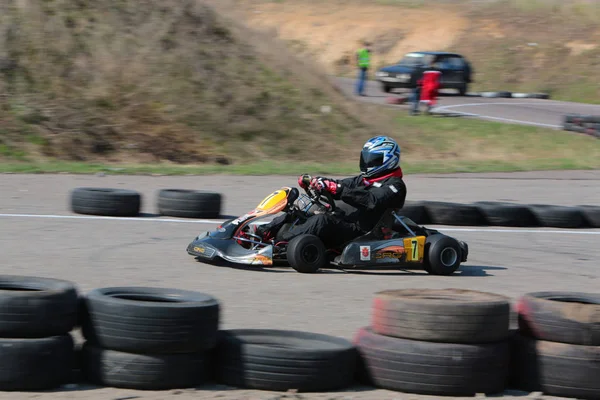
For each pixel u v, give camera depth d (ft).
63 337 26.63
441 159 126.93
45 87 116.37
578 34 242.99
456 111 166.20
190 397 26.02
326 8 283.79
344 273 48.29
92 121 113.50
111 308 26.48
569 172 114.62
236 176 98.84
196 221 66.90
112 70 123.44
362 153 48.29
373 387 28.09
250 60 140.15
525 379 28.58
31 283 28.27
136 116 117.60
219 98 127.03
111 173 96.02
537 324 28.68
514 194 92.17
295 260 46.78
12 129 107.14
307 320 36.40
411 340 27.68
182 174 98.22
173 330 26.35
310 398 26.55
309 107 134.21
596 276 50.85
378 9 278.67
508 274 50.57
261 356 27.02
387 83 185.47
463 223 71.15
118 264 47.80
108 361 26.48
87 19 129.49
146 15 136.26
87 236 57.26
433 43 253.65
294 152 121.49
